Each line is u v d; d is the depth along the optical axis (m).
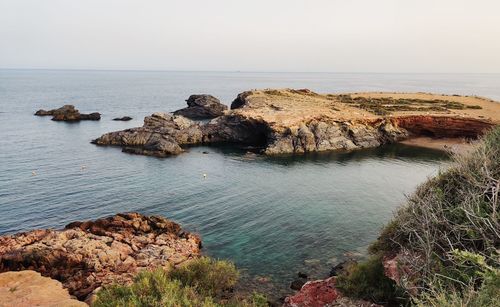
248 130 74.12
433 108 86.00
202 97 114.31
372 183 47.69
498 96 190.25
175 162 57.28
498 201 10.62
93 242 27.17
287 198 41.59
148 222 32.31
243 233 32.22
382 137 73.12
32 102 144.62
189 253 27.91
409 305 11.65
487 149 12.99
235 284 23.62
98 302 13.80
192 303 13.77
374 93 124.31
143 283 14.05
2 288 19.80
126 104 143.88
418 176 50.88
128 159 58.50
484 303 7.61
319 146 67.38
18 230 32.22
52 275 23.66
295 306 14.51
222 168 54.19
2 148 63.69
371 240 30.55
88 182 46.00
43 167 52.34
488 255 9.67
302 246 29.55
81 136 76.94
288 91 112.56
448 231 11.29
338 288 14.97
